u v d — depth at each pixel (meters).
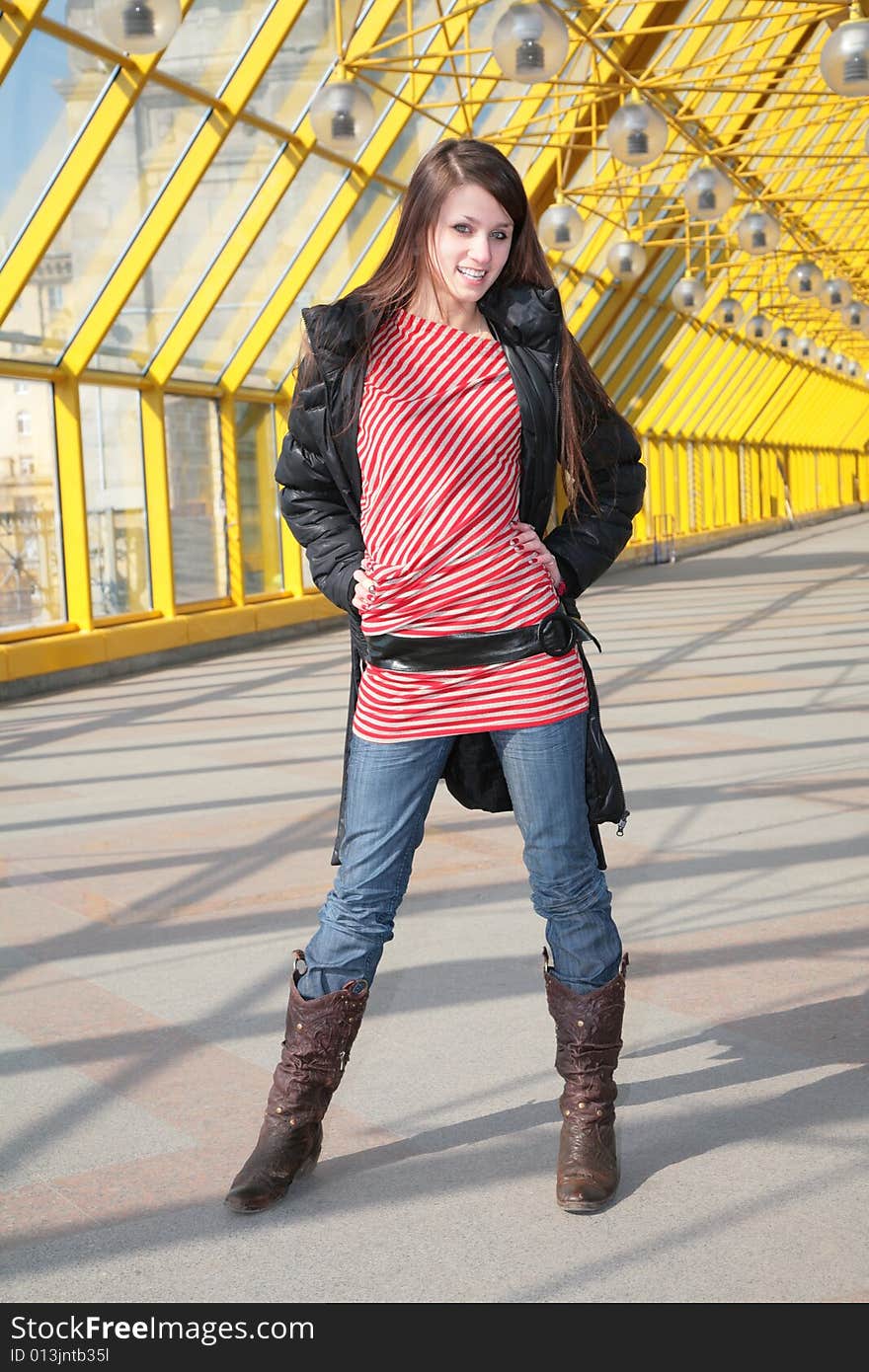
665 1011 3.45
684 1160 2.64
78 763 7.70
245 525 15.33
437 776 2.48
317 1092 2.55
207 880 4.96
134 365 12.98
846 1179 2.55
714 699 9.00
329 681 11.24
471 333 2.38
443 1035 3.32
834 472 51.38
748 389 33.41
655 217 18.69
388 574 2.35
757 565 24.31
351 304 2.36
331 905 2.53
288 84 10.91
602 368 22.23
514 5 7.89
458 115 13.20
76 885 4.96
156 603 13.65
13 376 11.35
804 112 19.06
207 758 7.66
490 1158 2.68
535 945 4.01
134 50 6.97
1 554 11.55
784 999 3.50
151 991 3.76
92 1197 2.57
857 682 9.51
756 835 5.29
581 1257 2.30
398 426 2.33
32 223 9.76
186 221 11.58
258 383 15.33
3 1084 3.14
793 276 17.06
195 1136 2.83
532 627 2.38
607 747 2.48
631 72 13.89
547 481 2.42
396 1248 2.35
